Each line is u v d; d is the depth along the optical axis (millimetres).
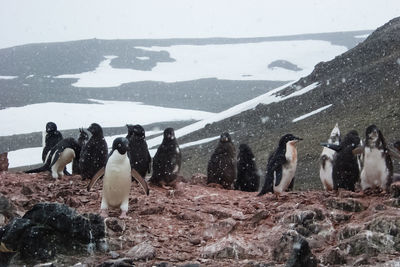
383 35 133000
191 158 96750
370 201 13461
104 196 13016
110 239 11805
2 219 12438
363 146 13992
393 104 91750
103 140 16438
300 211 12641
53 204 11555
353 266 10500
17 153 108062
